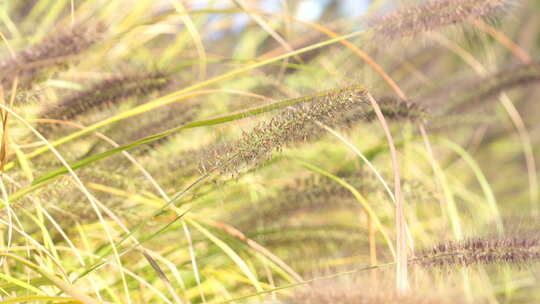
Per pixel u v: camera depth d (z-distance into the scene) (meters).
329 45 1.47
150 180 1.24
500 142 2.26
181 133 1.30
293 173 1.45
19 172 1.25
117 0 1.51
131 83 1.26
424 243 1.36
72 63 1.22
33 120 1.25
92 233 1.33
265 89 1.43
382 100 1.26
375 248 1.36
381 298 1.07
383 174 1.33
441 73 2.16
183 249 1.33
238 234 1.29
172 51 1.50
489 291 1.36
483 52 1.91
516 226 1.20
